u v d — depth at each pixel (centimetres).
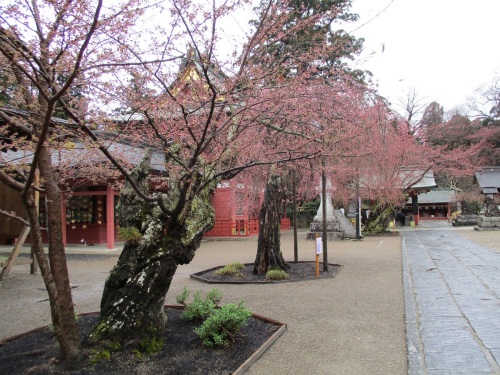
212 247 1861
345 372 391
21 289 859
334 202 2359
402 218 3744
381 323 552
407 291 745
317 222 2136
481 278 866
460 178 3981
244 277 951
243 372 384
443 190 4891
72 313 386
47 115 290
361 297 714
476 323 534
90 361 379
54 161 580
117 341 407
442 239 2002
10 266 980
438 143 4281
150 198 380
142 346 414
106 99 391
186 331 485
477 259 1190
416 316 577
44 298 764
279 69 491
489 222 2659
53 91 313
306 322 561
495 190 3616
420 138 2530
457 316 570
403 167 2253
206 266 1188
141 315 420
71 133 357
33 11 310
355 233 2069
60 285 378
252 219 2658
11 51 281
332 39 701
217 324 438
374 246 1688
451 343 460
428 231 2733
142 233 433
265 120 591
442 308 617
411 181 2492
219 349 431
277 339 485
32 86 404
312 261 1205
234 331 459
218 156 423
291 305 664
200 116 461
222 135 480
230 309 467
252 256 1464
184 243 443
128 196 442
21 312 653
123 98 393
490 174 3809
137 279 420
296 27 485
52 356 402
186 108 422
